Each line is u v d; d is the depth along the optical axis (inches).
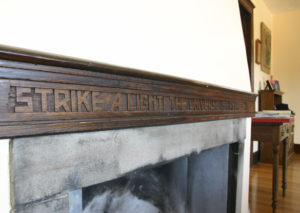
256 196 92.4
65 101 18.8
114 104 22.8
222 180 55.1
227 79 49.1
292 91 173.3
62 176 19.5
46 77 17.5
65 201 20.0
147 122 26.6
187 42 37.5
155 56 30.5
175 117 31.0
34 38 18.0
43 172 18.2
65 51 20.2
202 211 57.6
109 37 24.3
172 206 51.2
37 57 16.4
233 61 53.5
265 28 154.6
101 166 22.7
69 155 20.0
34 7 18.1
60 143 19.3
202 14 42.9
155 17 31.3
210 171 56.5
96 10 23.2
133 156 26.4
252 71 104.0
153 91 27.4
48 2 19.1
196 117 35.6
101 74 21.4
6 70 15.4
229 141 49.6
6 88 15.4
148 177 43.7
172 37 34.1
